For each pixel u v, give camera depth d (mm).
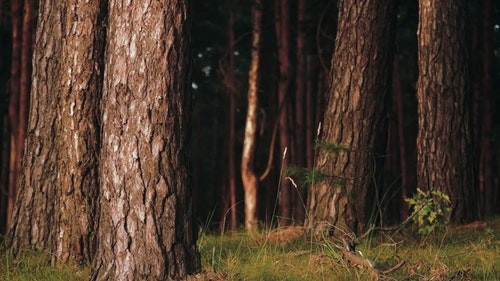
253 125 24609
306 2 24312
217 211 36531
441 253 9305
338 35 11969
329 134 11789
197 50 30672
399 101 26906
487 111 25484
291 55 29578
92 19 9969
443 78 13086
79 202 9766
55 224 9875
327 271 8078
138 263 7340
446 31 13117
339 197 11422
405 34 33188
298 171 11398
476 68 26531
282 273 8148
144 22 7398
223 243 11023
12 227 10562
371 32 11750
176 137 7430
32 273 9062
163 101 7375
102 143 7543
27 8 21344
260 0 25078
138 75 7375
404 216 17875
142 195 7340
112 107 7434
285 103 25406
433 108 13109
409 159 30844
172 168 7406
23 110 21625
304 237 10992
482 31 26891
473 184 13094
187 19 7535
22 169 10648
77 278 8719
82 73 9906
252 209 24359
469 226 12422
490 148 25516
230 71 29672
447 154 13000
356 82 11711
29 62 21625
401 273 8078
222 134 39156
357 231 11359
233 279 7727
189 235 7516
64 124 9875
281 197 25188
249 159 24547
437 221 9680
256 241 10984
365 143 11625
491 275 7965
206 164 42531
